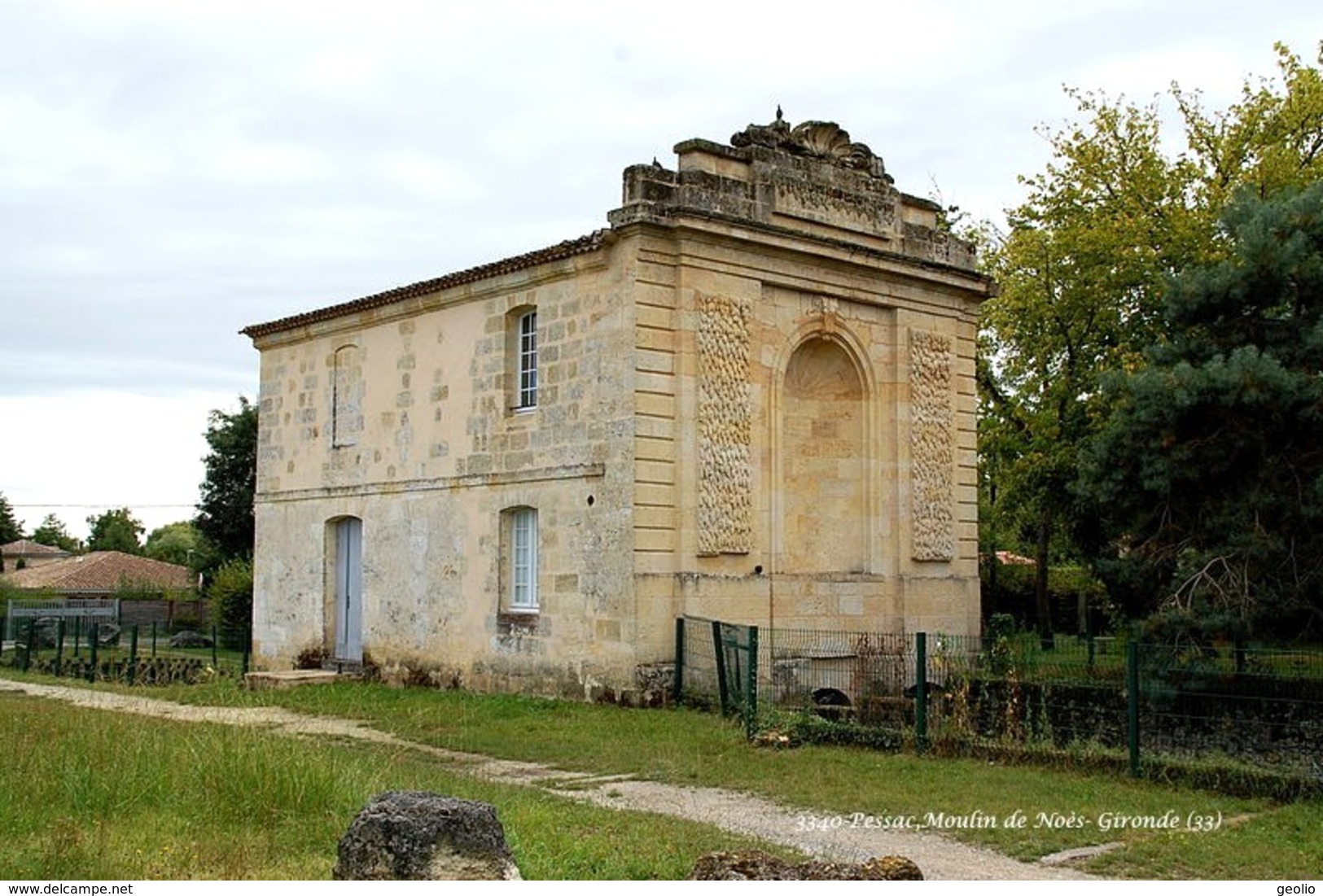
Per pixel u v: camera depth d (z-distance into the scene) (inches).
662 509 836.0
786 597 890.7
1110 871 420.8
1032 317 1347.2
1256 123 1259.8
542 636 889.5
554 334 905.5
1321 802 514.6
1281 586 712.4
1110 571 796.0
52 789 462.9
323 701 894.4
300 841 421.4
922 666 654.5
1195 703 652.1
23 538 4207.7
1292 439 728.3
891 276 981.8
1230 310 780.6
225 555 2071.9
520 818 458.0
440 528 993.5
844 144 974.4
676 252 858.8
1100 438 807.7
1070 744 612.1
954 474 1020.5
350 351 1112.2
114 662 1293.1
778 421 908.6
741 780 583.2
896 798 535.5
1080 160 1328.7
